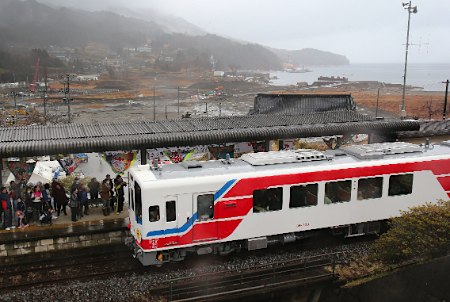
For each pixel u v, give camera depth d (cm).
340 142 2548
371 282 1323
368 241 1803
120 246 1734
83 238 1692
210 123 2342
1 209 1658
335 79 18300
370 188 1741
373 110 7588
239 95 12212
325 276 1443
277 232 1633
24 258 1625
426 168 1817
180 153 2178
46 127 2095
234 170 1605
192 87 14725
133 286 1427
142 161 1983
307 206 1658
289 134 2223
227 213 1552
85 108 8688
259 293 1373
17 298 1372
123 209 1909
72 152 1797
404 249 1380
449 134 3086
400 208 1802
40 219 1706
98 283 1443
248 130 2164
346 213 1722
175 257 1554
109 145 1852
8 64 15288
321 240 1830
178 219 1496
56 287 1426
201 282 1416
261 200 1592
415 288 1258
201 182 1508
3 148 1688
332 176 1672
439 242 1317
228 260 1619
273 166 1658
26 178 2011
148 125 2236
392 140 2711
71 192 1714
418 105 7694
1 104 8688
